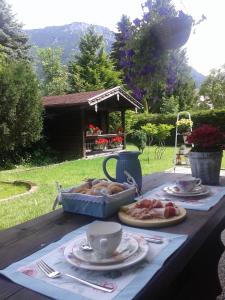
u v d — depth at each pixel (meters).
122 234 1.09
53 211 1.64
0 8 19.83
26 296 0.85
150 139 12.22
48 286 0.89
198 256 1.55
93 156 10.82
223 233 3.39
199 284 1.67
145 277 0.91
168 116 14.64
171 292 1.36
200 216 1.48
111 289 0.86
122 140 12.44
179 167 7.47
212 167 2.17
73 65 24.09
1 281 0.93
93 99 9.84
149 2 2.37
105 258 0.98
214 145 2.17
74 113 10.66
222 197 1.82
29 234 1.32
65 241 1.22
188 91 25.64
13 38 20.36
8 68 8.59
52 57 28.88
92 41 23.94
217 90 27.27
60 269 0.98
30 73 8.95
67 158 10.76
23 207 4.39
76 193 1.57
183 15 2.32
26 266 1.02
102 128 12.85
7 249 1.17
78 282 0.90
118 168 1.96
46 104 10.27
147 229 1.31
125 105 12.31
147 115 15.30
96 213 1.50
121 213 1.49
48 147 10.80
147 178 2.50
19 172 7.92
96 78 23.08
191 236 1.22
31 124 8.89
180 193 1.85
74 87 23.41
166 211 1.41
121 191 1.63
